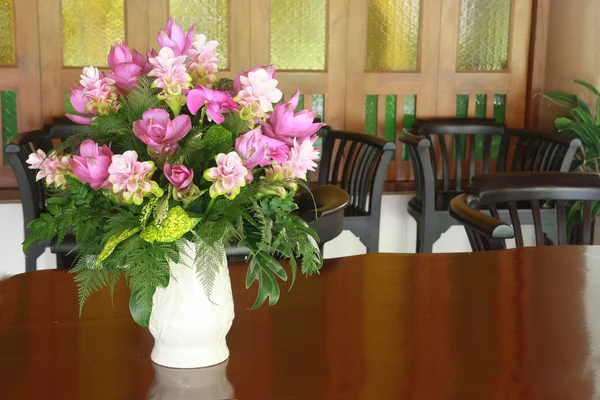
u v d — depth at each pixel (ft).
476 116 14.47
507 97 14.39
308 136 3.97
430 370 4.24
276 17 13.32
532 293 5.56
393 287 5.64
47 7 12.49
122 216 3.81
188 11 12.92
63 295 5.35
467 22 14.06
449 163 14.53
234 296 5.37
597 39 13.39
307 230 4.16
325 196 6.96
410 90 13.98
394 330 4.81
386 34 13.82
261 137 3.77
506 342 4.65
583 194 7.40
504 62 14.34
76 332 4.68
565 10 13.76
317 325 4.87
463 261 6.33
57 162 3.87
